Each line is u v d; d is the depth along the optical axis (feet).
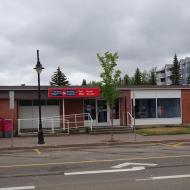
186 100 124.06
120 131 104.88
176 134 98.32
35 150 74.69
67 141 86.99
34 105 113.39
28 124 112.16
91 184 37.01
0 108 108.27
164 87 121.60
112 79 90.07
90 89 109.81
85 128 106.73
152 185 35.91
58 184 37.47
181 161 51.08
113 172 43.39
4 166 50.60
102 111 116.78
